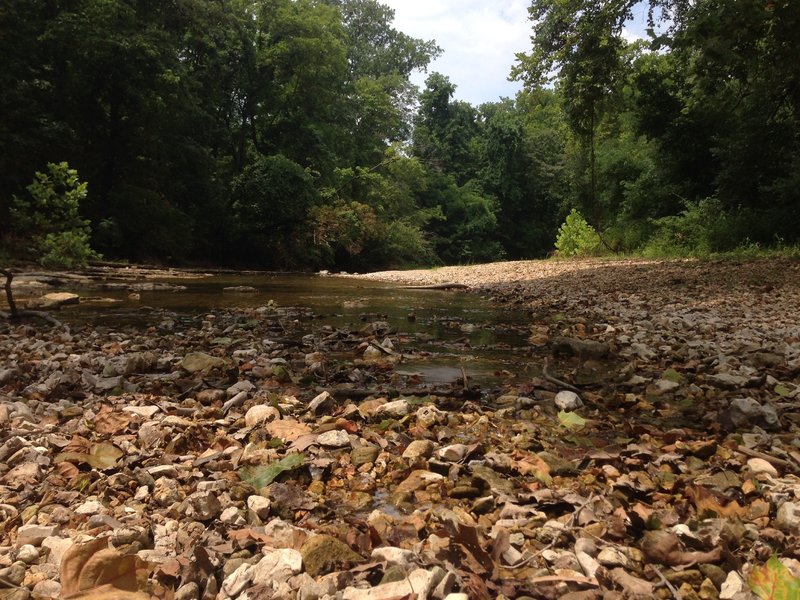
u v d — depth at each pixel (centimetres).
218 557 192
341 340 641
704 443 298
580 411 380
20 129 2023
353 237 3756
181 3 2600
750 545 204
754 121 1698
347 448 295
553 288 1318
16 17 1978
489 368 516
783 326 709
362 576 176
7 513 228
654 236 2348
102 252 2381
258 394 400
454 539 190
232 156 3634
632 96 2169
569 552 194
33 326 704
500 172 5753
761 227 1730
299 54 3538
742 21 825
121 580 171
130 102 2395
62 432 318
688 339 651
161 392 413
